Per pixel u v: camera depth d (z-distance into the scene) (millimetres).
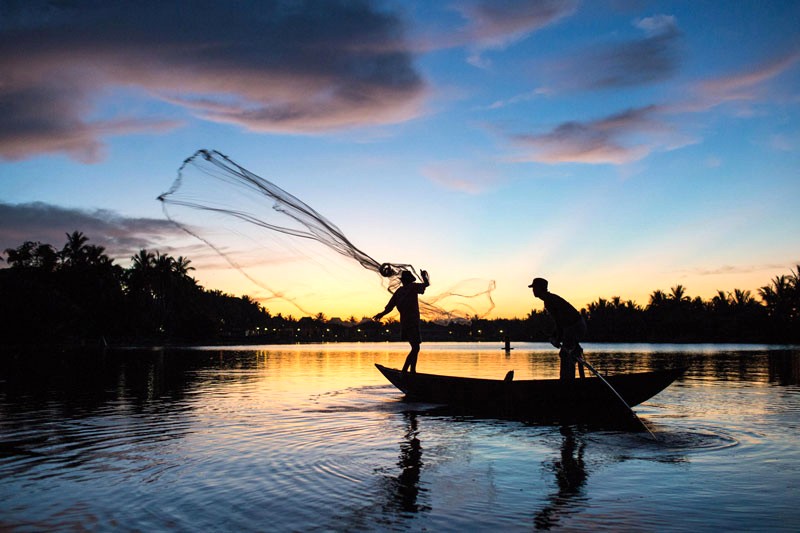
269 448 6051
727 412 8703
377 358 30141
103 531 3572
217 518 3812
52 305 55688
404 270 10609
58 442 6445
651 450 5980
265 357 31766
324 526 3660
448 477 4867
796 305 78875
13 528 3627
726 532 3551
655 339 91312
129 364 23875
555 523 3721
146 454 5777
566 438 6676
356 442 6391
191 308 81688
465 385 9242
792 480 4762
